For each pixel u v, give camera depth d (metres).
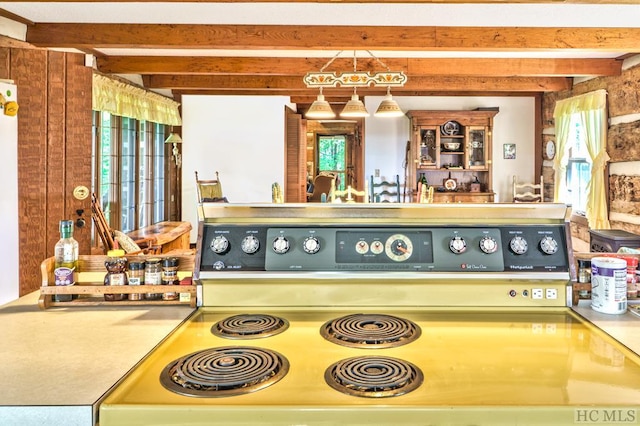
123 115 5.60
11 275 3.12
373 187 7.63
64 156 3.27
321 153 10.55
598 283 1.35
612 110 5.63
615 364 1.00
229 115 7.54
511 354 1.06
